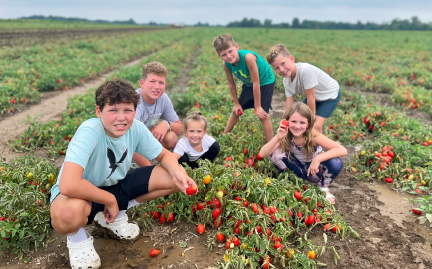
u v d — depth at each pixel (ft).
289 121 12.47
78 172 8.28
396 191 14.51
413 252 10.50
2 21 195.11
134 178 10.29
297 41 117.50
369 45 100.94
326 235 11.14
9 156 17.90
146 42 107.65
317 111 17.07
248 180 11.50
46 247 10.47
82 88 39.01
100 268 9.59
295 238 11.03
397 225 11.97
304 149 12.89
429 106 28.48
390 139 18.21
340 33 199.62
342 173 16.19
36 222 10.66
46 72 40.11
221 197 10.88
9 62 47.06
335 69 49.98
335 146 12.67
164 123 14.49
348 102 28.25
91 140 8.59
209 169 12.00
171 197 11.89
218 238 10.46
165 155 10.41
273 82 16.52
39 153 18.42
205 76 40.01
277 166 13.98
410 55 72.18
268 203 11.38
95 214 9.83
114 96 8.28
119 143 9.23
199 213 11.29
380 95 34.96
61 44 80.28
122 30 195.93
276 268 9.70
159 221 11.80
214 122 20.33
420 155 16.33
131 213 12.23
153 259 9.96
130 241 10.71
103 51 75.41
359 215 12.61
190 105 27.27
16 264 9.80
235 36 144.97
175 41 129.49
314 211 11.72
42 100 31.63
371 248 10.72
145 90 13.58
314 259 10.14
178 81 43.68
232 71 16.44
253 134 17.49
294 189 12.19
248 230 10.36
